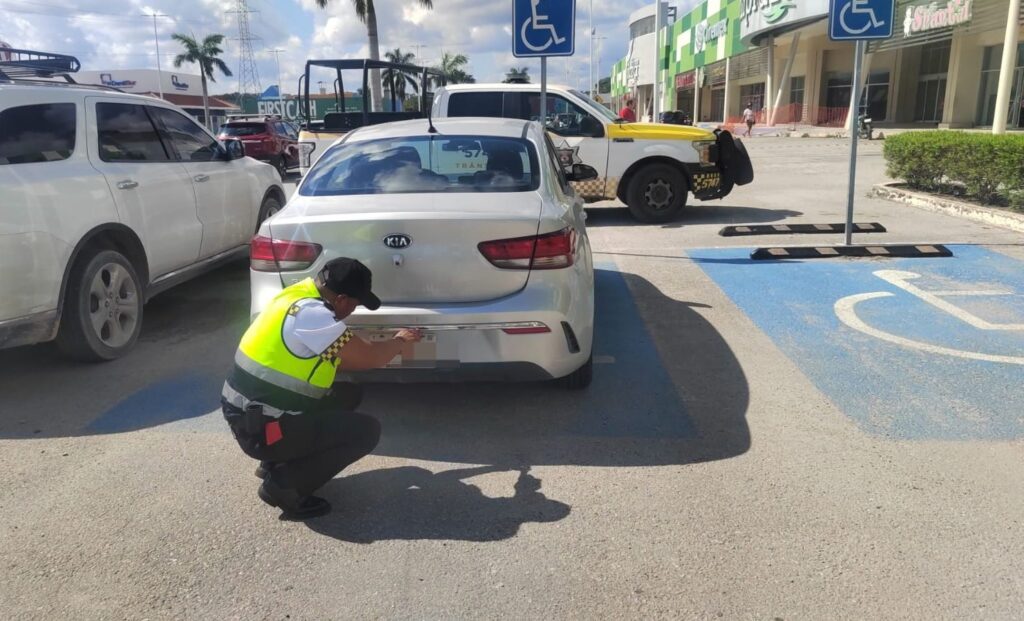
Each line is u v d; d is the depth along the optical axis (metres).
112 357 5.24
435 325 3.80
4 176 4.38
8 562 3.00
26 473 3.71
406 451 3.90
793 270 7.43
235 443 4.01
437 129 5.05
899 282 6.83
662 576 2.85
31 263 4.45
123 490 3.54
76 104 5.22
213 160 6.87
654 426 4.12
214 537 3.15
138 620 2.67
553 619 2.64
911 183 12.23
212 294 7.16
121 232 5.27
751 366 4.95
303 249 3.88
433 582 2.85
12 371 5.09
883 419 4.12
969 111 29.47
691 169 10.26
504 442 3.98
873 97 36.94
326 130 12.44
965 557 2.92
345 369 3.44
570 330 3.98
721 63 49.88
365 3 29.44
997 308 5.98
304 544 3.10
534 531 3.16
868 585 2.77
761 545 3.03
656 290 6.91
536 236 3.84
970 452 3.73
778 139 31.52
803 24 33.34
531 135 5.05
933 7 26.03
